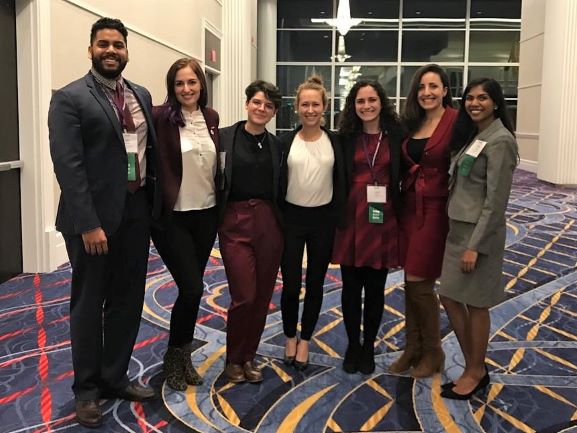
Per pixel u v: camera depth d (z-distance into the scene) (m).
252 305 2.77
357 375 2.96
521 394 2.76
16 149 4.61
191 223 2.65
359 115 2.80
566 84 10.53
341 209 2.85
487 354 3.25
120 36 2.27
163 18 7.31
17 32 4.49
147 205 2.49
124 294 2.53
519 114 14.20
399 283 4.70
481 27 16.06
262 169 2.71
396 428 2.43
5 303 4.02
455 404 2.65
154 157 2.44
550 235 6.68
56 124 2.16
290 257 2.90
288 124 16.75
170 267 2.67
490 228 2.46
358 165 2.84
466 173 2.52
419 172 2.76
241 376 2.84
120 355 2.58
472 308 2.63
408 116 2.83
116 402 2.61
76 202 2.17
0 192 4.43
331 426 2.44
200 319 3.79
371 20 16.23
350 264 2.88
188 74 2.54
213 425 2.43
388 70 16.45
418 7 16.14
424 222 2.75
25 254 4.77
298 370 3.00
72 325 2.40
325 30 16.44
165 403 2.61
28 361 3.05
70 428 2.38
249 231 2.72
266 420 2.48
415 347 2.98
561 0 10.51
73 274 2.37
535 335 3.56
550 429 2.43
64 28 4.92
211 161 2.63
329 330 3.61
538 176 11.87
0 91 4.34
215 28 10.10
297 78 16.69
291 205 2.86
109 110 2.26
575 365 3.11
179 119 2.55
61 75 4.90
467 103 2.53
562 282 4.75
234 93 10.87
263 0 15.84
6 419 2.44
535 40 12.98
